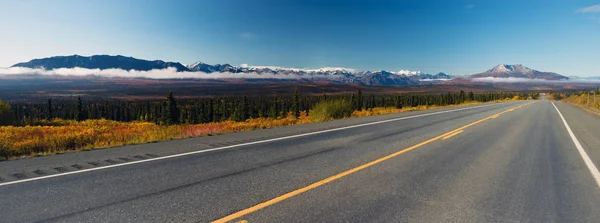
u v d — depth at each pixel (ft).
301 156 23.25
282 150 25.41
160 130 35.99
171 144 27.66
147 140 29.96
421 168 20.39
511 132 40.11
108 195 14.23
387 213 12.92
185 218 11.96
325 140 30.78
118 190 14.92
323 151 25.26
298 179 17.28
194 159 21.71
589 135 39.04
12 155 23.72
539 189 16.55
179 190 15.10
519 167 21.36
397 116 61.93
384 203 14.01
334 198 14.47
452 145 29.35
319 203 13.80
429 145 29.01
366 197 14.70
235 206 13.24
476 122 51.42
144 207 12.95
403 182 17.21
